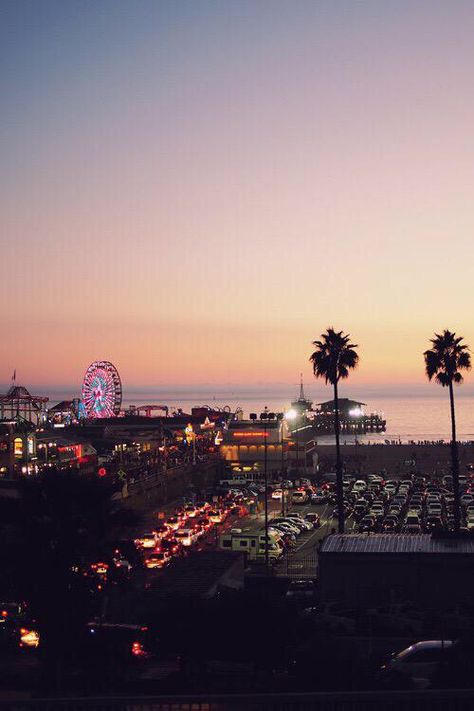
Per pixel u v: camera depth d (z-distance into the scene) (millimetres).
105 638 41688
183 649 40812
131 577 49000
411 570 56156
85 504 42812
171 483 135250
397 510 110250
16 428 119500
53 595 40844
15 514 42562
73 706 19547
